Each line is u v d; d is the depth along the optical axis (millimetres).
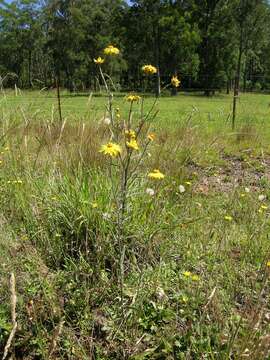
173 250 3291
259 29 52688
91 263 3045
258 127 10688
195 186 4812
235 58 52156
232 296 2779
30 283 2723
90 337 2510
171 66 50312
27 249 3072
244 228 3807
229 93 55469
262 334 2367
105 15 53750
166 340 2484
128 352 2438
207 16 52125
